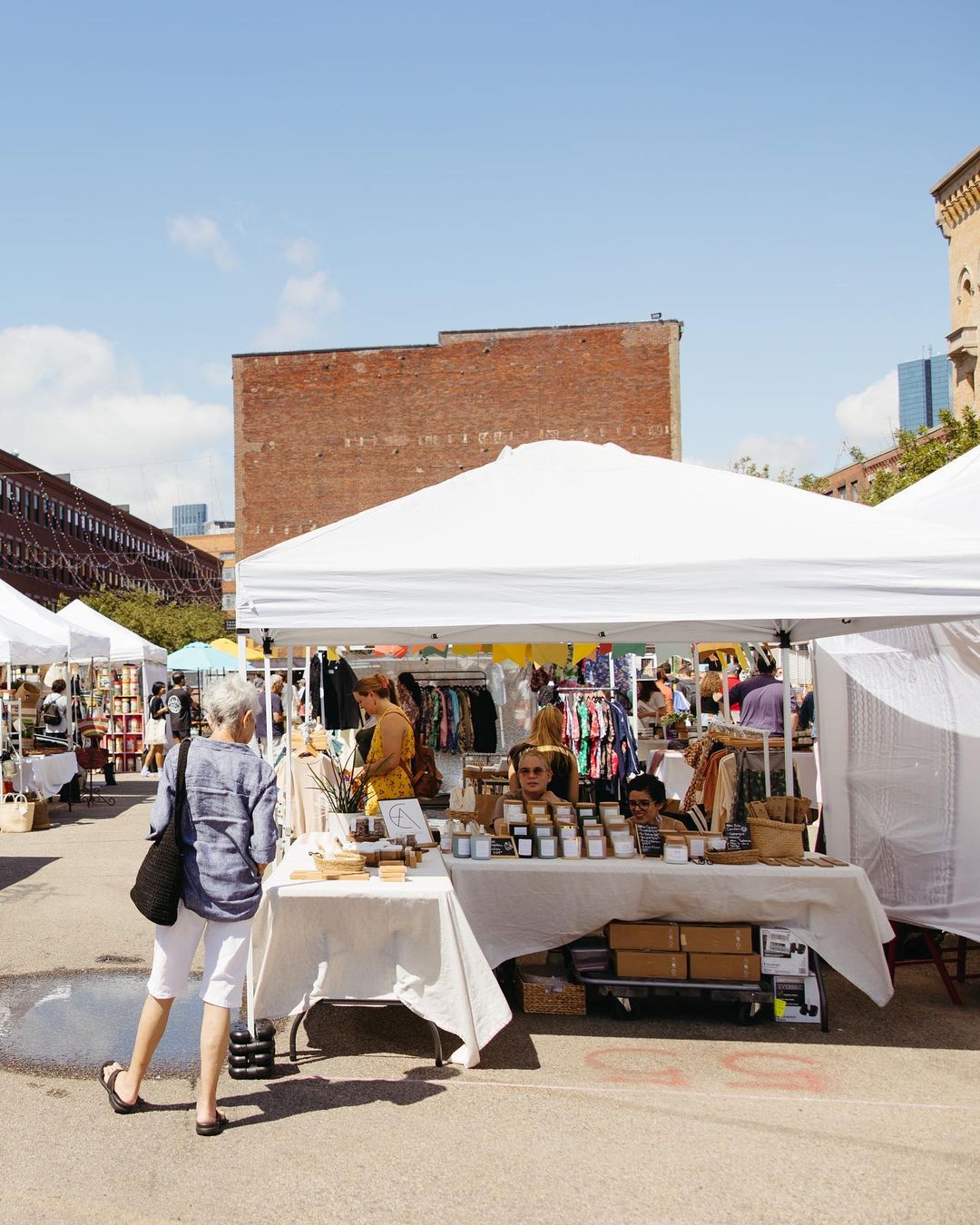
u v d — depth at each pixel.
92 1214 3.70
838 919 5.87
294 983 5.19
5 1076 5.02
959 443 29.94
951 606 5.26
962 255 37.50
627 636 8.57
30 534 63.94
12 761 14.14
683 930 5.87
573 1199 3.81
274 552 5.75
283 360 35.84
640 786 6.34
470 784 8.37
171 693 21.38
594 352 35.22
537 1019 5.92
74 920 8.54
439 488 6.59
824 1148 4.24
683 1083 4.96
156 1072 5.06
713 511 5.97
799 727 10.83
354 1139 4.30
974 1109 4.66
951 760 6.86
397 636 8.49
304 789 8.52
